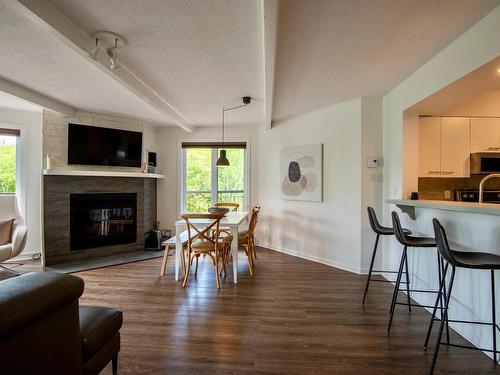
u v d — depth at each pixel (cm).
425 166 332
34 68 281
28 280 118
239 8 183
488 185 384
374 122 362
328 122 409
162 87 331
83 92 354
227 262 409
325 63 260
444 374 173
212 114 456
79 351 133
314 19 192
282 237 494
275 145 506
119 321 167
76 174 416
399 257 321
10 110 427
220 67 275
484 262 162
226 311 258
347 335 217
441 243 168
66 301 122
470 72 206
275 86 322
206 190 560
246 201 546
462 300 215
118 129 474
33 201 446
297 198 457
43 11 177
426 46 230
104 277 355
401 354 193
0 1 169
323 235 420
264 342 208
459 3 177
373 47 231
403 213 313
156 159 543
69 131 428
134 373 173
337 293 302
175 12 187
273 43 199
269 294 299
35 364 109
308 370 176
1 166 429
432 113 318
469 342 206
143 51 242
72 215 430
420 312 257
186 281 336
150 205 528
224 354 193
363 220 365
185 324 234
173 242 358
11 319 96
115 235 477
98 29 207
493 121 336
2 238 367
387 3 176
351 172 377
